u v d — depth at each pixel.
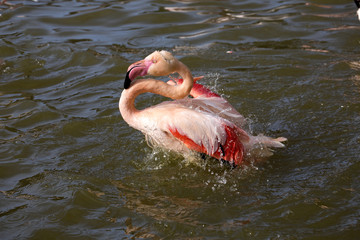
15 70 11.32
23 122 9.00
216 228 6.06
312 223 6.10
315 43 12.62
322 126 8.59
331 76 10.60
